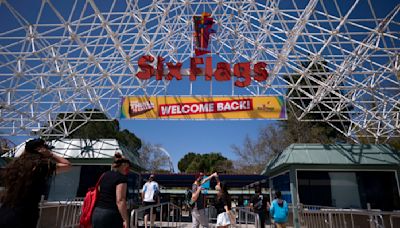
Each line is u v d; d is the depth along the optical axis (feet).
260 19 45.47
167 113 51.44
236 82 49.39
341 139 103.19
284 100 51.44
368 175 51.21
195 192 28.76
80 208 36.88
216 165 188.65
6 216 10.68
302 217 42.68
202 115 50.96
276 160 58.54
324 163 50.88
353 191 50.44
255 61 53.21
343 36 44.29
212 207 52.70
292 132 112.57
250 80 49.21
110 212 13.88
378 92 51.85
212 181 81.66
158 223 52.39
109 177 14.66
